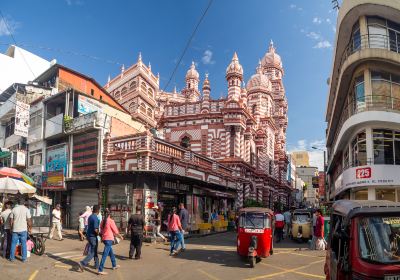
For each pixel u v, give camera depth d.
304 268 12.35
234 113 38.91
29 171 29.66
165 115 42.53
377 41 21.27
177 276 10.52
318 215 17.91
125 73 47.75
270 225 13.76
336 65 28.22
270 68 64.75
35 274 9.91
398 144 20.59
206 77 41.84
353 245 6.13
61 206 26.59
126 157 22.81
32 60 41.38
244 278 10.53
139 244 13.38
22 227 11.70
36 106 29.42
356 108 21.78
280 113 62.69
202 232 24.91
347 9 21.58
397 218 6.33
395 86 21.14
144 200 21.09
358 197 22.00
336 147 28.50
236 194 36.16
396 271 5.64
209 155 39.34
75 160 25.64
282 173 59.62
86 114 24.67
